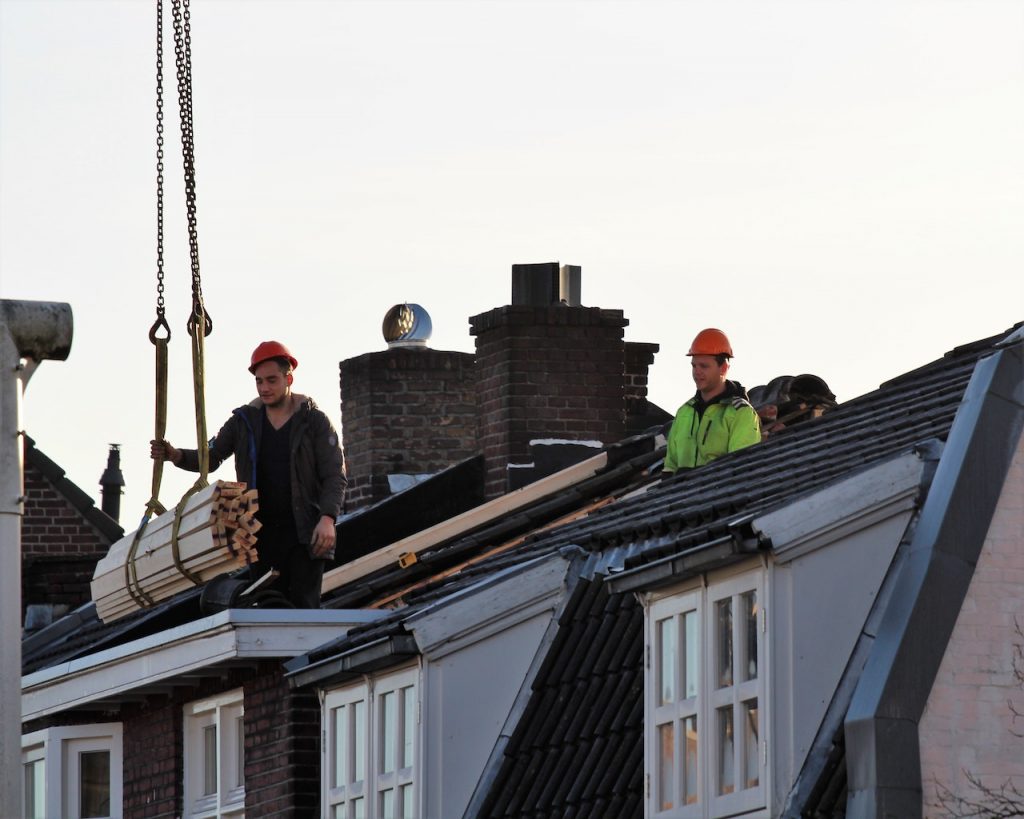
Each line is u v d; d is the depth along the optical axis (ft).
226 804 149.07
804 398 166.81
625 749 116.78
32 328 76.79
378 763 129.90
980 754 99.25
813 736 103.55
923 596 100.32
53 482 269.85
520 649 128.16
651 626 112.57
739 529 104.22
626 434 195.00
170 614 164.14
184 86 140.56
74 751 165.89
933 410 115.14
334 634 139.74
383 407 219.00
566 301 199.62
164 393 142.61
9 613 75.00
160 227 139.95
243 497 138.21
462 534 168.14
